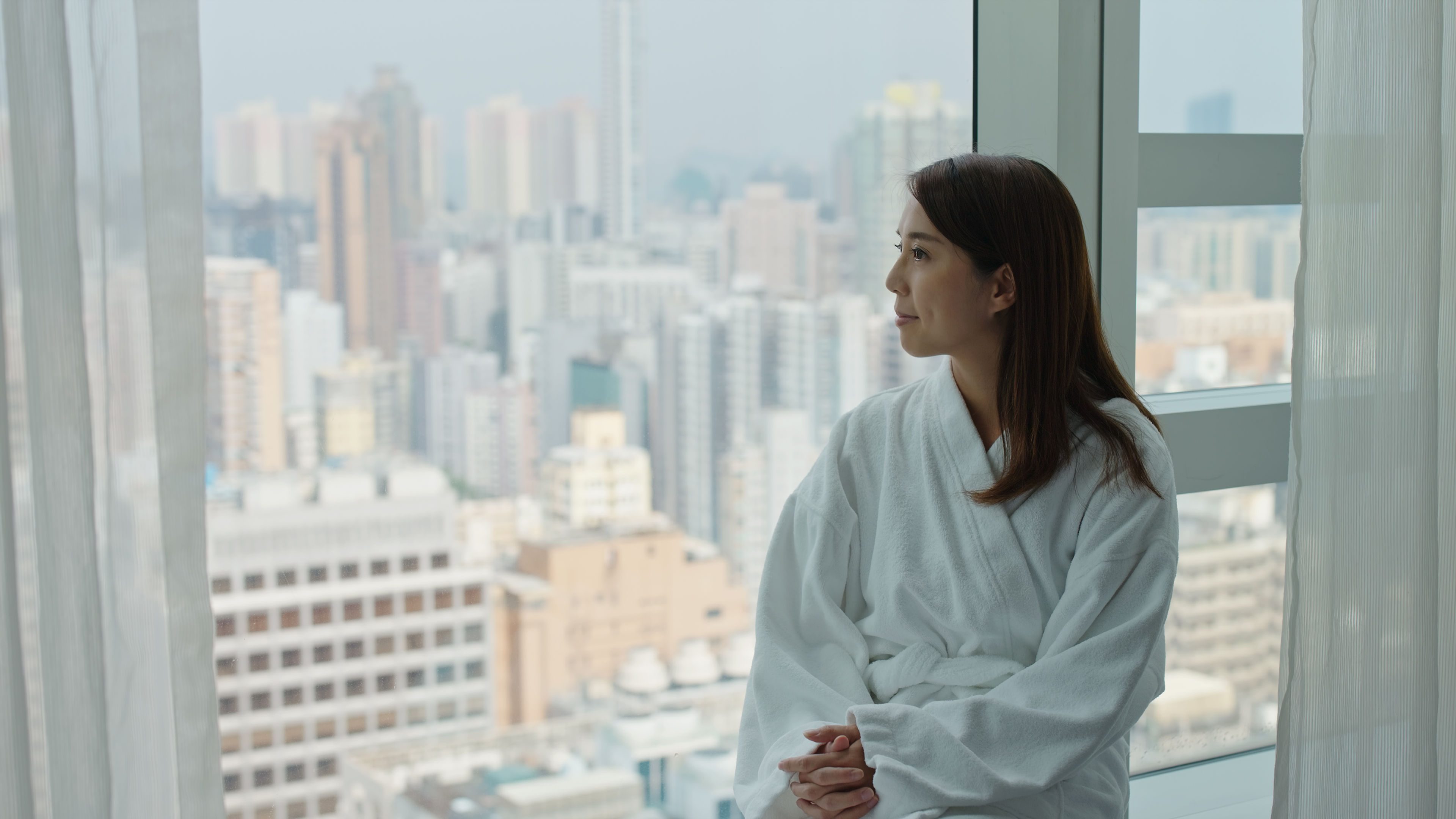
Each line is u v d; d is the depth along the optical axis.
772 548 1.15
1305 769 1.14
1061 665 0.98
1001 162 1.04
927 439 1.10
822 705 1.05
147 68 0.83
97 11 0.84
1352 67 1.11
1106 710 0.95
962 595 1.04
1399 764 1.16
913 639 1.07
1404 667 1.15
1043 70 1.28
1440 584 1.26
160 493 0.85
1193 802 1.52
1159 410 1.42
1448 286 1.24
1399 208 1.12
